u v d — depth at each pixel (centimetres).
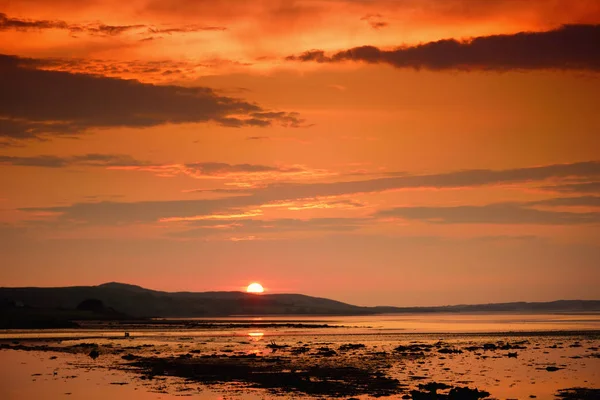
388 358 7175
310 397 4519
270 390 4856
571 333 12012
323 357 7350
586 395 4541
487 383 5125
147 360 7175
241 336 12288
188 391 4891
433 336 11612
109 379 5616
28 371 6256
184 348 8956
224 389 4950
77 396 4766
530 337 10919
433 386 4759
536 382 5181
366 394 4600
